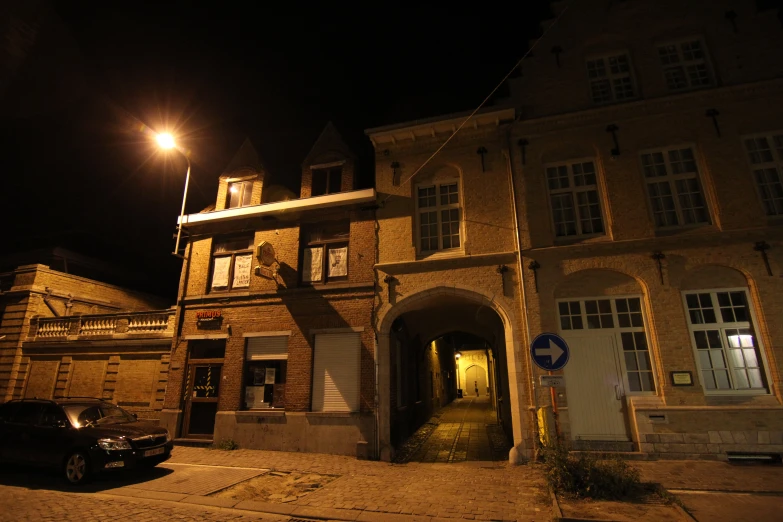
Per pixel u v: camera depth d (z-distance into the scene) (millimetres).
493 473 8750
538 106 11766
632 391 9633
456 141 12117
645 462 8703
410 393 14969
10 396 15305
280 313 12328
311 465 9586
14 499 6945
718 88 10594
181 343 13062
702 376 9328
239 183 14523
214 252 13891
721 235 9758
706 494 6633
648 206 10414
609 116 11195
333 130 14000
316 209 12789
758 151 10320
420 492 7391
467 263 11078
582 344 10117
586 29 12109
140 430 8555
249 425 11570
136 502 6875
